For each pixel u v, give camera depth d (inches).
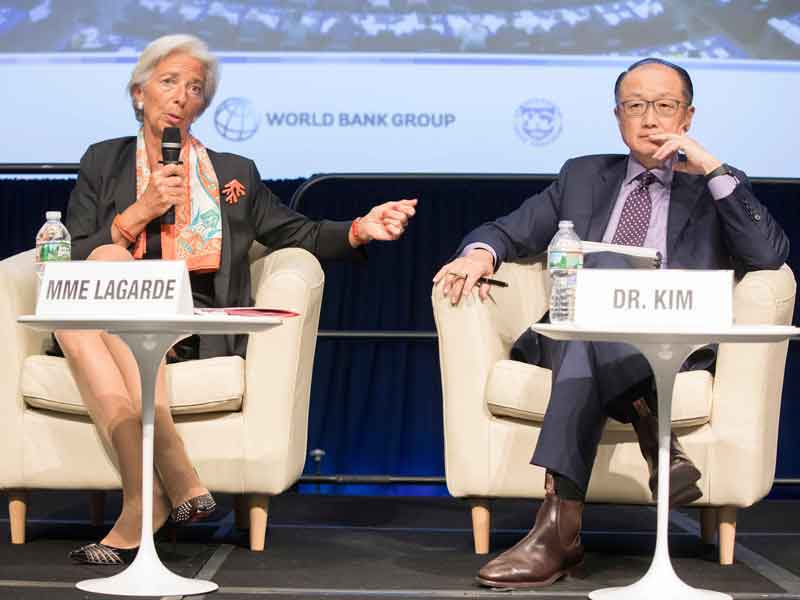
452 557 174.7
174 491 160.1
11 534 185.8
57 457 175.9
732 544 170.6
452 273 174.4
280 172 261.3
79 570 158.2
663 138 176.7
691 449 167.5
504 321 189.5
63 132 262.1
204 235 193.3
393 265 267.0
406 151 261.0
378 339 260.7
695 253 181.5
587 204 186.9
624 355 153.6
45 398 174.9
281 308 174.2
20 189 269.3
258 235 199.9
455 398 174.1
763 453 168.2
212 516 216.1
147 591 144.6
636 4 260.2
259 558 171.6
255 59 261.0
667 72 182.7
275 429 173.2
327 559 171.8
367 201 264.7
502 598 146.6
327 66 261.0
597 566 167.6
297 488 266.2
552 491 154.3
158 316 138.0
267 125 261.3
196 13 261.4
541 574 151.6
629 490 168.6
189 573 159.6
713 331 133.0
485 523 176.6
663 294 136.6
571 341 156.8
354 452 264.1
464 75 260.5
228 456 172.9
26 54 261.7
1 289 176.4
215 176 197.3
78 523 205.0
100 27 262.1
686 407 165.8
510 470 172.2
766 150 259.9
